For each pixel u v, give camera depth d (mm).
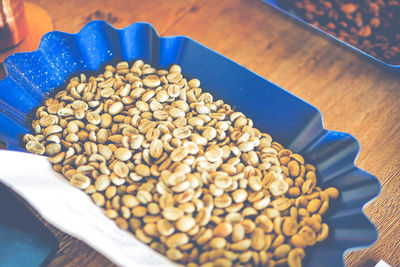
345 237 190
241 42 287
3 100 214
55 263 205
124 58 254
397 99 270
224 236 203
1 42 252
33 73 225
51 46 224
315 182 226
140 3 298
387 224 224
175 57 247
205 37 287
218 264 193
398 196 234
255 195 219
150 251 195
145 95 244
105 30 232
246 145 232
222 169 228
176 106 245
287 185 222
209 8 301
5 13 237
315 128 218
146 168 224
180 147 227
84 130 239
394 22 292
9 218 206
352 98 268
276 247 206
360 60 284
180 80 249
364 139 253
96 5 293
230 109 248
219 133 237
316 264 195
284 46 288
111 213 209
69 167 225
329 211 217
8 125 216
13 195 208
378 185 187
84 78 250
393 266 212
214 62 235
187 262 199
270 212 214
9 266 197
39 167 209
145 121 239
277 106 230
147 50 248
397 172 242
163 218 210
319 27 296
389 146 252
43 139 232
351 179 206
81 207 200
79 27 281
